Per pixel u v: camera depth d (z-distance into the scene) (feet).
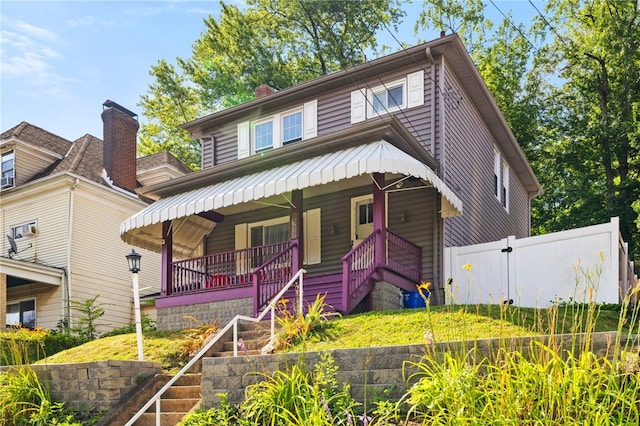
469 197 66.90
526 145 124.16
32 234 88.79
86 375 32.78
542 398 20.06
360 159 47.85
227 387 28.14
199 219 69.15
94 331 75.00
